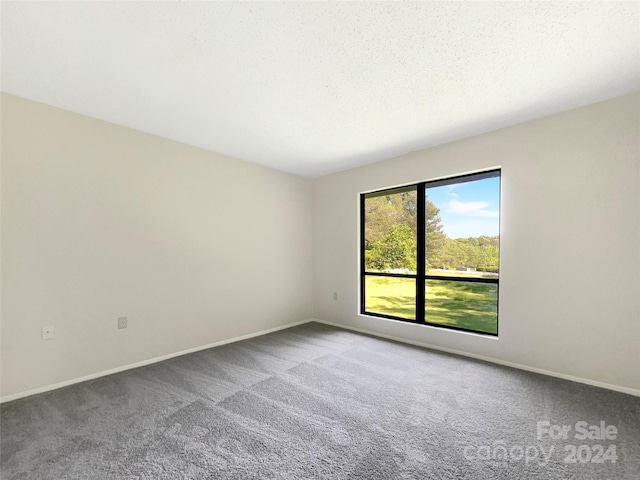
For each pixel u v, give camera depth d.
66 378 2.38
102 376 2.54
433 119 2.59
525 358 2.65
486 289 3.04
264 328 3.90
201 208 3.28
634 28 1.50
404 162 3.50
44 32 1.52
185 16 1.42
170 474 1.44
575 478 1.40
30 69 1.86
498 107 2.38
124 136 2.71
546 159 2.53
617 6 1.36
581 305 2.38
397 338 3.57
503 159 2.76
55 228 2.34
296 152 3.45
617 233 2.24
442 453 1.58
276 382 2.42
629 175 2.19
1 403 2.09
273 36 1.56
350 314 4.09
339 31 1.53
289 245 4.26
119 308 2.67
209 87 2.07
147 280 2.85
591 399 2.12
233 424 1.84
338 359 2.93
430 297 3.44
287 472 1.45
